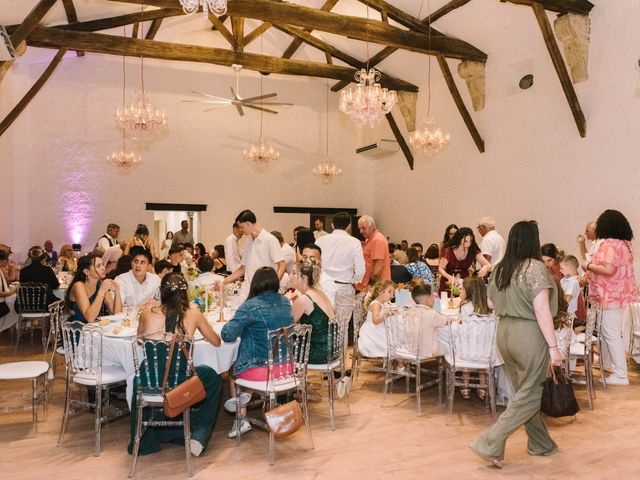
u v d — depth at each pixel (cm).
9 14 716
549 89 820
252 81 1282
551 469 319
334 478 309
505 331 312
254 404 374
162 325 341
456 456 340
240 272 542
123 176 1181
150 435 345
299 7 738
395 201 1259
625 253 496
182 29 1142
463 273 623
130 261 502
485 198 960
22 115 1107
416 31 943
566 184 794
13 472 317
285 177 1312
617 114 711
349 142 1370
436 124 1089
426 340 420
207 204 1248
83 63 1150
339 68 1084
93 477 311
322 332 396
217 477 311
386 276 572
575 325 521
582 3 735
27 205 1116
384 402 445
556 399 309
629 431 379
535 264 303
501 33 873
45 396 417
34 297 631
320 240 518
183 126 1227
